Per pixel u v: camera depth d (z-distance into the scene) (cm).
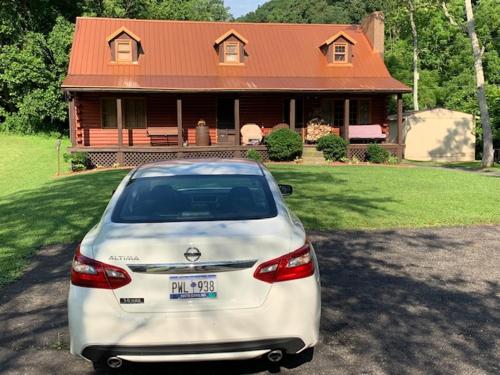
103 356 335
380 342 422
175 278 333
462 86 4088
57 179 1692
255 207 396
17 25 3247
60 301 529
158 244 335
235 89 2236
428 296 530
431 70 4422
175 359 334
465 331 442
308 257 355
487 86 3278
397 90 2342
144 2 3756
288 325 338
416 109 3491
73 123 2192
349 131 2464
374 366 381
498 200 1140
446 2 3456
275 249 344
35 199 1203
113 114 2411
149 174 452
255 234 348
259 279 337
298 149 2177
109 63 2370
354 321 466
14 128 3319
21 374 377
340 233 819
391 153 2333
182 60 2459
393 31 4769
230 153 2211
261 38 2658
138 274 334
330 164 2100
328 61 2566
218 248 336
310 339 346
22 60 3078
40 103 3116
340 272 615
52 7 3400
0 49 3169
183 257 333
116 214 388
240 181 436
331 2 6512
